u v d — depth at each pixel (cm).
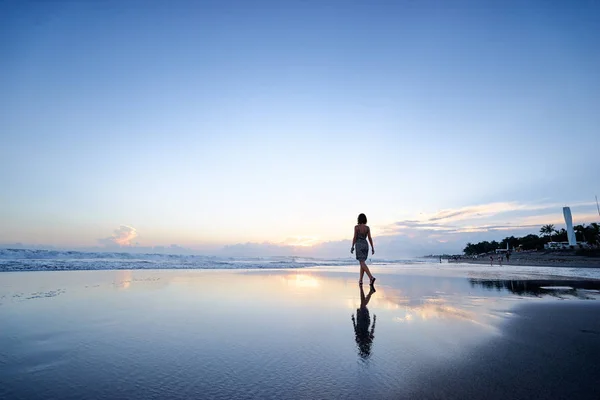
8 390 218
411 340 339
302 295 657
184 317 445
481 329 385
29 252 2386
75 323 407
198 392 216
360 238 842
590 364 271
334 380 237
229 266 2014
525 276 1230
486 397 209
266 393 215
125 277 1043
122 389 221
